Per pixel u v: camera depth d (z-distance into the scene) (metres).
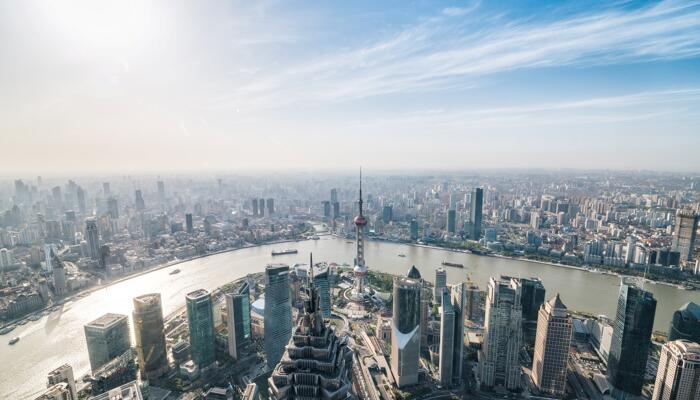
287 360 144.00
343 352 158.75
